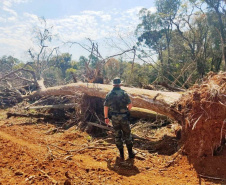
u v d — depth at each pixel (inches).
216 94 160.1
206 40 956.0
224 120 154.6
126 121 184.2
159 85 426.0
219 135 159.8
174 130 226.2
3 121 359.9
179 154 176.6
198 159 161.8
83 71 490.9
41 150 200.7
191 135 173.0
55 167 156.9
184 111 185.6
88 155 196.4
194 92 176.2
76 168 158.1
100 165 169.9
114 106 186.4
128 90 275.0
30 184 128.3
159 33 1177.4
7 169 149.6
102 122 298.8
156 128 277.0
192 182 139.9
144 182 141.5
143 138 237.8
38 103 453.4
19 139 242.1
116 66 468.1
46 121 354.6
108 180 142.5
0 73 690.8
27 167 153.1
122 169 164.4
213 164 153.6
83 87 328.5
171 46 1092.5
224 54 828.0
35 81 537.3
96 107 324.5
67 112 353.7
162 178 148.5
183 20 1008.9
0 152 182.2
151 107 240.5
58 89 396.2
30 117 375.2
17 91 536.4
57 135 274.1
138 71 690.2
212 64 928.9
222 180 139.1
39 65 681.0
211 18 895.7
